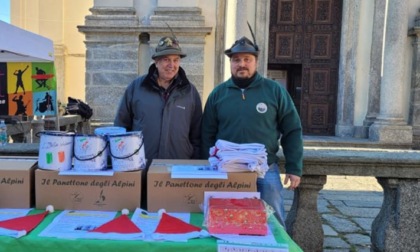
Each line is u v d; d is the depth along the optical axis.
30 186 2.11
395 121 9.03
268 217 1.96
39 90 5.80
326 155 3.17
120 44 9.66
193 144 3.07
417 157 3.13
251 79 2.79
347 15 9.95
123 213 2.03
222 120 2.81
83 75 12.71
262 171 2.16
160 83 2.91
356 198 5.88
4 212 2.04
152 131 2.86
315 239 3.32
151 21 9.55
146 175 2.19
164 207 2.11
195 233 1.80
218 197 2.05
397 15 8.74
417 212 3.16
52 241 1.71
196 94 3.04
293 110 2.81
